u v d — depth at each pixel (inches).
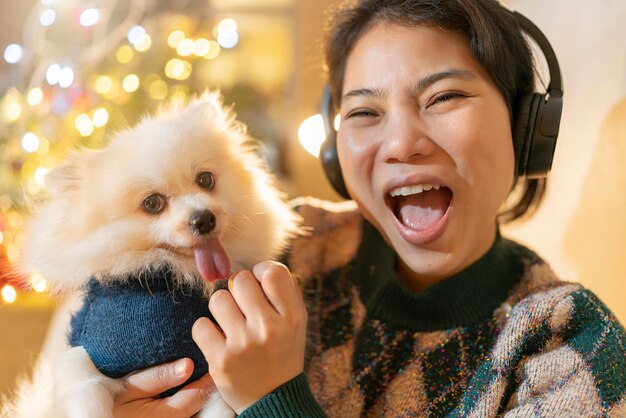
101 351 41.0
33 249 45.9
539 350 40.0
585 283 58.4
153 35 100.6
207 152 46.9
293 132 122.8
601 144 56.0
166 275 42.9
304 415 37.3
